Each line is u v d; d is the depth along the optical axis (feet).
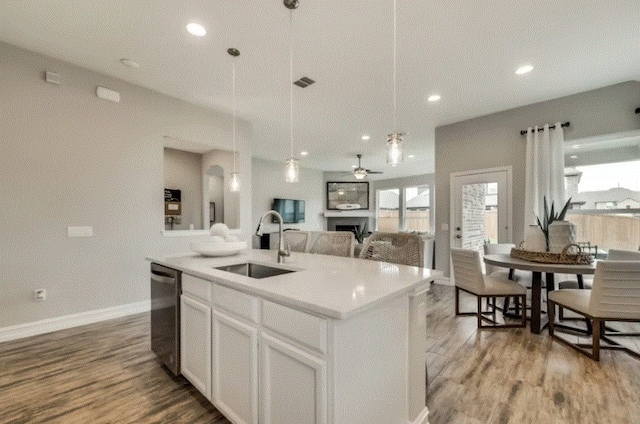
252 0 6.88
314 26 7.87
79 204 9.98
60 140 9.60
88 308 10.15
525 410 5.57
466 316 11.05
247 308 4.56
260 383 4.38
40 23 7.72
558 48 8.91
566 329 9.51
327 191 32.48
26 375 6.75
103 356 7.70
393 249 6.88
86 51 9.07
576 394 6.07
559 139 12.32
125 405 5.69
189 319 5.97
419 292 5.04
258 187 26.76
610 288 7.29
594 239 13.52
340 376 3.53
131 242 11.16
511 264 8.93
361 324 3.85
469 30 8.04
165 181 18.65
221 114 14.29
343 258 7.19
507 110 14.02
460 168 15.64
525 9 7.19
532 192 12.93
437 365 7.30
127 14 7.37
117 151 10.82
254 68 10.10
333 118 15.29
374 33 8.17
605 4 7.01
